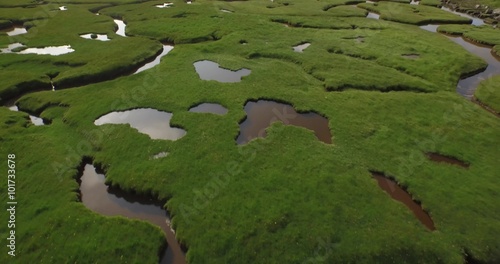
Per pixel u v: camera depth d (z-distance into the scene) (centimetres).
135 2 8869
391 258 2323
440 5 8919
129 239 2456
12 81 4575
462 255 2380
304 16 7650
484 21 7619
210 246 2405
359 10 8169
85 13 7881
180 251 2445
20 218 2611
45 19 7450
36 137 3519
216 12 7731
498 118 3941
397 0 9269
